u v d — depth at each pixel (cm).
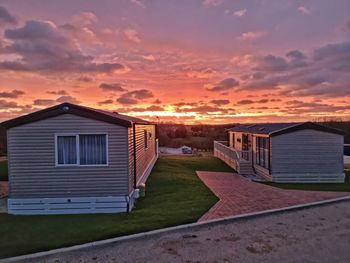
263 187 1370
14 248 624
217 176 1736
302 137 1611
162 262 558
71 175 999
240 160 1934
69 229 754
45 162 995
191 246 639
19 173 991
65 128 998
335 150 1617
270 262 554
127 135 1005
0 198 1216
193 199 1075
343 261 556
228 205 981
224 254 593
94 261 568
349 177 1775
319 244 644
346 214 895
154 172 1742
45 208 987
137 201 1089
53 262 566
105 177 1002
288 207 953
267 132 1652
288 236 697
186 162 2300
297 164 1611
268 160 1648
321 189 1339
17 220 887
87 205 991
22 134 991
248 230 745
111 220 841
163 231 723
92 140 1005
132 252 609
